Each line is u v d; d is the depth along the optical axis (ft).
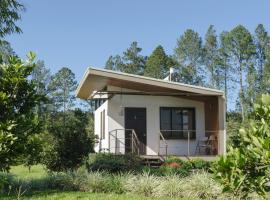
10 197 34.81
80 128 55.26
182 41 239.09
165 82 61.26
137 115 67.26
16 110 23.75
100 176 41.91
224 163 13.12
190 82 234.58
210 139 65.51
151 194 37.86
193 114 70.13
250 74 218.18
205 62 238.68
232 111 217.36
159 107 68.33
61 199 34.27
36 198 34.37
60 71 255.09
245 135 13.85
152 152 67.05
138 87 64.95
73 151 53.11
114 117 66.23
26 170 68.39
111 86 67.26
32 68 24.44
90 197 35.24
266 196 14.02
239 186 13.11
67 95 253.03
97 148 76.79
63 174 43.14
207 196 36.47
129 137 66.28
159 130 67.72
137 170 50.60
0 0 47.01
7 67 23.84
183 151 68.64
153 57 216.74
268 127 13.37
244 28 225.97
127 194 38.06
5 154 21.59
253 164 13.12
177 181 38.78
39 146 23.53
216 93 62.44
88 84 66.69
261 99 14.19
